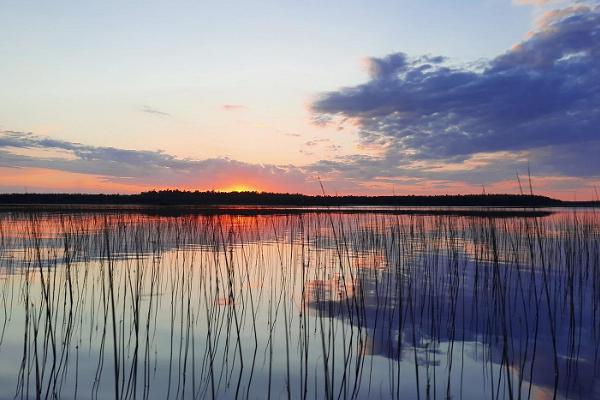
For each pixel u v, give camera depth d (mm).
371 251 14703
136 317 5398
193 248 14938
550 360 5926
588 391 5070
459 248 15148
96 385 5113
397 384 5223
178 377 5367
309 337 6746
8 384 5105
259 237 18406
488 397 4949
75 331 6867
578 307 8305
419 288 9742
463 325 7219
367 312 8023
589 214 30703
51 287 9562
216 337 6707
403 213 34531
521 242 16047
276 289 9688
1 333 6723
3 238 16922
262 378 5379
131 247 14344
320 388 5129
